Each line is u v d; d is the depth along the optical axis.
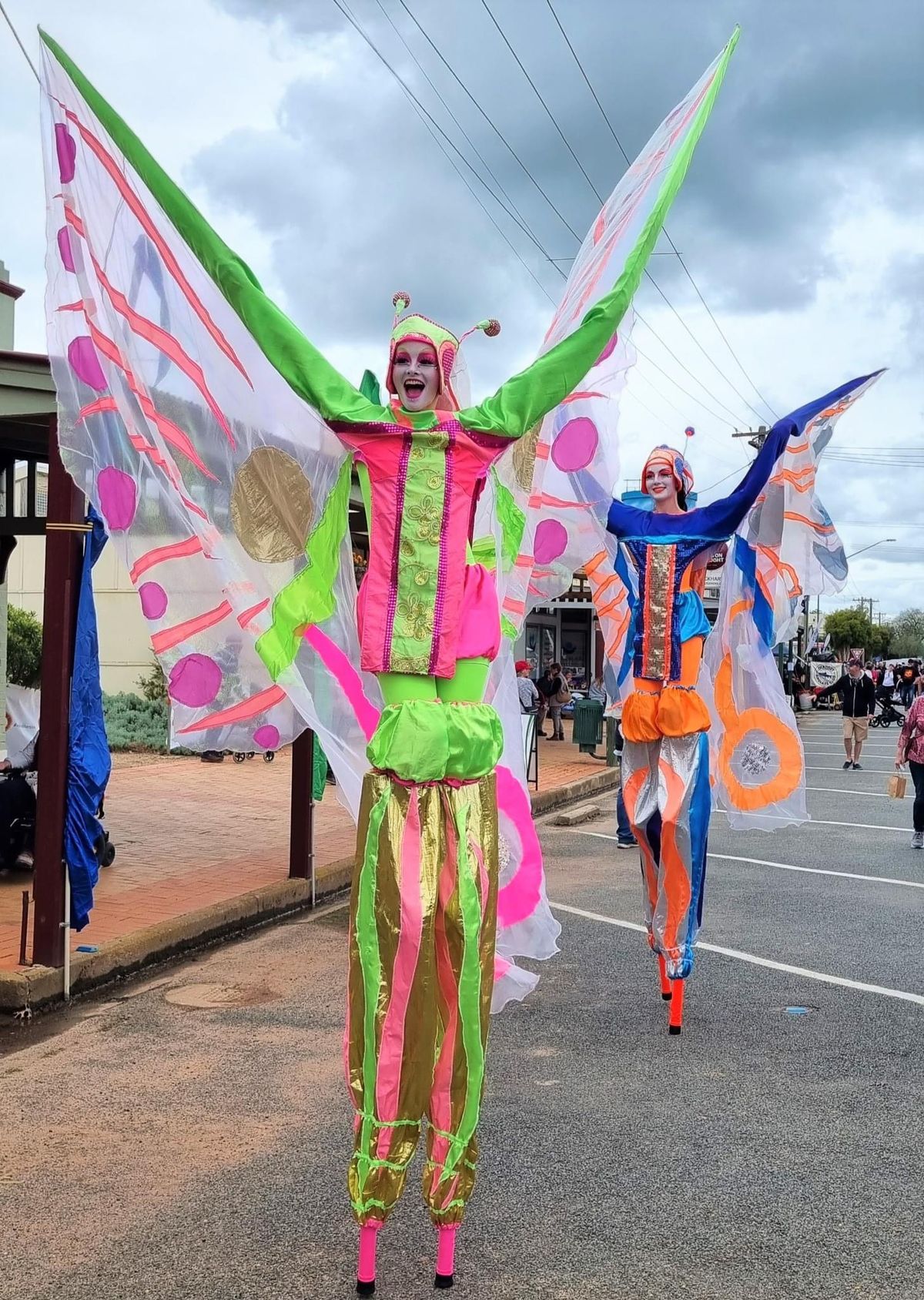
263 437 3.45
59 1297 3.06
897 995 5.83
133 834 10.09
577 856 10.16
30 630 17.55
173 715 3.65
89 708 5.82
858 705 18.91
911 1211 3.54
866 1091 4.52
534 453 3.67
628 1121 4.21
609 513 5.36
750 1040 5.12
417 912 2.96
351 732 3.46
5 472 7.46
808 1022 5.39
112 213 3.56
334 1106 4.35
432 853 3.01
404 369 3.09
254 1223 3.45
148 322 3.54
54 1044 5.07
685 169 3.47
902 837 11.36
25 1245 3.32
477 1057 3.06
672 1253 3.28
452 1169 3.05
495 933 3.17
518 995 3.47
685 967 5.19
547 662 26.12
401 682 3.10
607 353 4.05
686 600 5.21
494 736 3.12
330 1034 5.20
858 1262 3.23
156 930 6.45
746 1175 3.77
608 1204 3.57
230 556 3.45
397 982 2.99
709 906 7.99
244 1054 4.93
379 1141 3.01
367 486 3.23
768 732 5.94
